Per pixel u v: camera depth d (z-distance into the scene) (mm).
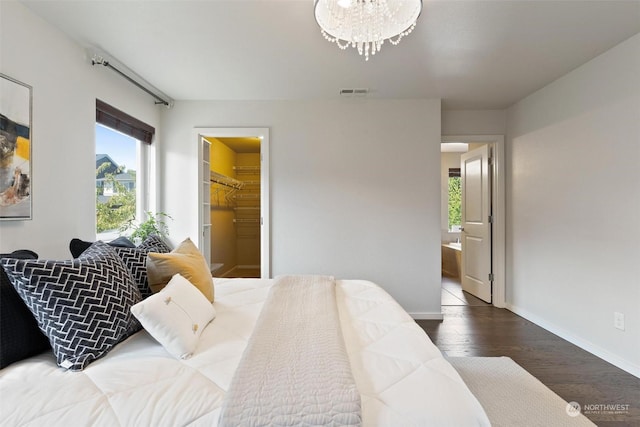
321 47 2289
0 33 1649
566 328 2766
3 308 1052
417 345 1213
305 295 1753
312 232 3371
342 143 3359
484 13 1885
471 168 4285
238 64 2547
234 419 798
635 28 2059
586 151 2549
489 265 3867
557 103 2859
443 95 3240
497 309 3664
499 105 3561
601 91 2404
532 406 1738
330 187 3367
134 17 1923
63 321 1063
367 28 1707
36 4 1778
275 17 1938
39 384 951
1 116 1637
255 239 6035
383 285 3359
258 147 5391
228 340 1290
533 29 2059
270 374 944
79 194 2193
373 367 1061
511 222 3602
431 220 3350
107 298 1174
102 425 808
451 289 4598
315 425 797
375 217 3365
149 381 980
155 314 1173
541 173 3088
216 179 4582
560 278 2840
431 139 3340
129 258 1596
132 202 3031
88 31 2059
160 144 3344
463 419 835
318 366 987
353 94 3197
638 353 2131
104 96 2459
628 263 2205
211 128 3346
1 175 1631
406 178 3354
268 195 3363
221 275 5035
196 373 1034
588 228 2529
